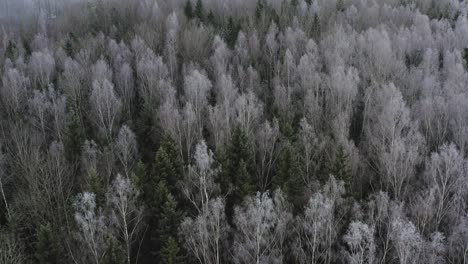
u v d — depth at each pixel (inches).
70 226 1488.7
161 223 1497.3
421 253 1331.2
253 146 1856.5
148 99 2281.0
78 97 2295.8
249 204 1417.3
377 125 1910.7
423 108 1948.8
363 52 2647.6
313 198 1428.4
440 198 1502.2
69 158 1844.2
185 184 1598.2
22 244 1483.8
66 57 2664.9
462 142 1779.0
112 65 2726.4
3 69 2637.8
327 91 2240.4
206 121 2091.5
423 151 1769.2
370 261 1268.5
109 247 1296.8
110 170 1651.1
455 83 2208.4
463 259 1371.8
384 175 1744.6
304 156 1804.9
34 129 1975.9
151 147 2074.3
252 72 2447.1
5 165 1745.8
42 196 1558.8
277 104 2150.6
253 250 1376.7
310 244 1370.6
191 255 1459.2
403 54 2691.9
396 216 1392.7
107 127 2132.1
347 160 1651.1
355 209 1448.1
